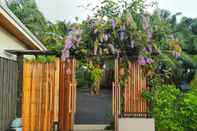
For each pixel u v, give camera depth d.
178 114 7.47
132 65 7.09
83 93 15.74
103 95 15.74
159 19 6.93
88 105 14.00
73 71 7.58
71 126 7.52
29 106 7.43
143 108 7.14
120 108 7.15
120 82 7.10
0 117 6.36
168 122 7.36
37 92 7.48
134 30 6.52
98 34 6.50
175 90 7.75
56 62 7.60
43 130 7.43
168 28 6.98
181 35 19.61
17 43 8.52
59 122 7.50
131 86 7.15
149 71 6.98
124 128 7.01
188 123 7.42
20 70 7.34
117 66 7.06
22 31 7.43
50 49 7.31
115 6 6.73
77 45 6.61
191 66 16.84
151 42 6.63
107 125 9.55
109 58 6.89
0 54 6.77
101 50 6.54
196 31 20.77
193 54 19.25
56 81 7.63
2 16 5.98
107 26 6.52
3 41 7.06
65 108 7.53
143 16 6.65
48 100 7.48
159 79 7.30
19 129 6.93
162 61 7.12
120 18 6.50
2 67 6.47
